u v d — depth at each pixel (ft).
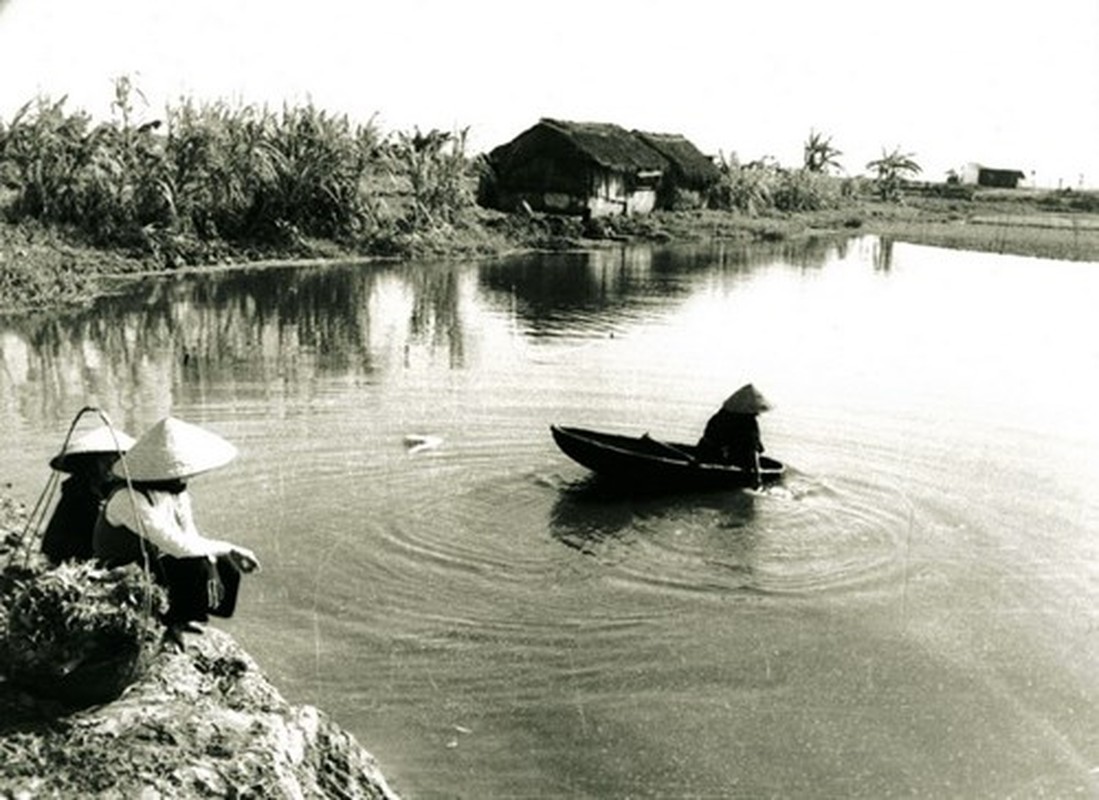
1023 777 21.93
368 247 117.39
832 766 22.11
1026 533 35.60
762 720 23.88
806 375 59.72
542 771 21.68
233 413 47.62
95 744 17.44
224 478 38.27
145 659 18.97
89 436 23.62
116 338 65.67
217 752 17.98
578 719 23.68
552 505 36.52
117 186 99.71
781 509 36.81
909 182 308.40
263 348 63.72
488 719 23.58
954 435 47.47
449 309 81.97
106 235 98.68
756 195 192.34
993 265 132.16
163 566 21.57
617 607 29.25
